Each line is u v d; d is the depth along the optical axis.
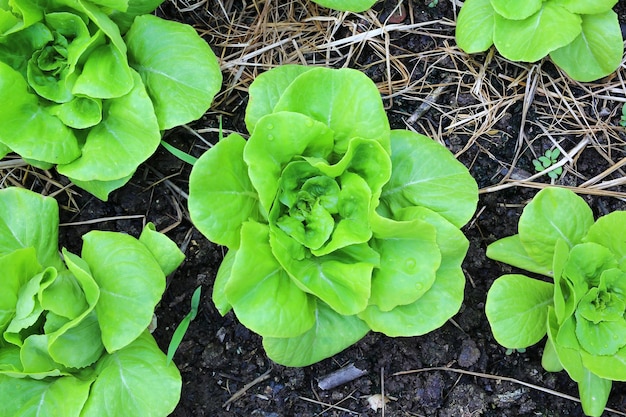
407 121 0.94
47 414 0.81
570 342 0.84
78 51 0.83
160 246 0.84
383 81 0.94
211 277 0.91
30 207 0.84
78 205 0.91
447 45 0.95
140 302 0.81
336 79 0.81
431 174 0.84
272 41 0.95
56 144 0.84
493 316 0.83
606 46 0.91
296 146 0.80
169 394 0.82
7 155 0.90
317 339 0.84
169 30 0.86
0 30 0.83
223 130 0.93
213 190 0.79
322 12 0.95
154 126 0.84
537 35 0.88
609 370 0.84
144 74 0.86
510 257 0.86
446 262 0.83
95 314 0.82
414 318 0.82
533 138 0.94
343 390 0.89
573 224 0.85
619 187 0.93
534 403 0.89
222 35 0.94
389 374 0.90
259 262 0.79
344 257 0.83
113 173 0.84
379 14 0.95
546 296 0.86
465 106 0.94
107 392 0.81
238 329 0.90
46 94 0.85
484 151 0.93
